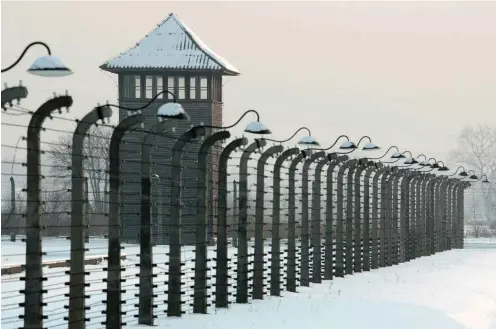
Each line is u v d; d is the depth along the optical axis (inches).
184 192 4680.1
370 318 1967.3
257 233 2192.4
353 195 3142.2
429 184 4471.0
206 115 5226.4
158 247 4490.7
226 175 1987.0
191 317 1793.8
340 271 2898.6
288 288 2402.8
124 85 5265.8
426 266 3624.5
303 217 2564.0
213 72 5231.3
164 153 4904.0
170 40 5418.3
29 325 1331.2
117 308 1547.7
